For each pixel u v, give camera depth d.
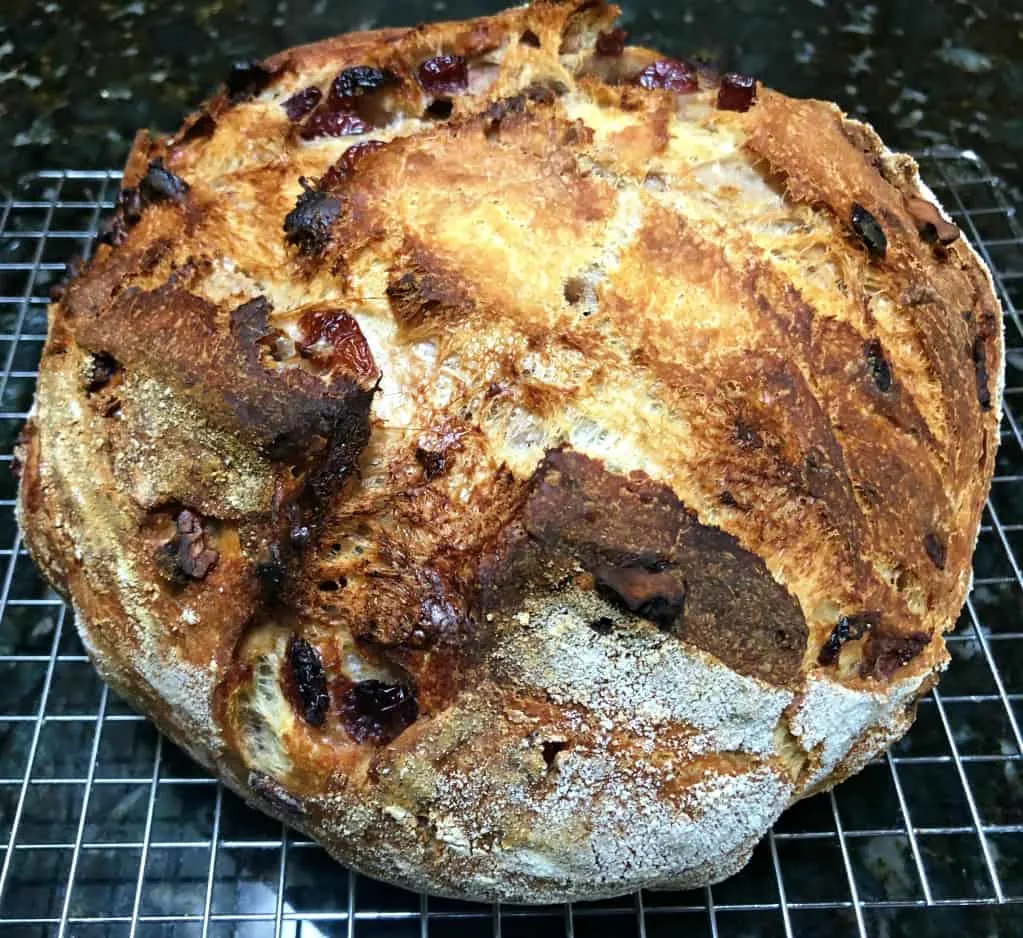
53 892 0.23
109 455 0.20
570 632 0.18
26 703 0.25
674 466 0.19
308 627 0.19
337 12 0.38
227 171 0.22
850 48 0.38
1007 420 0.29
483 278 0.20
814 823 0.24
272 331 0.19
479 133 0.22
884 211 0.23
